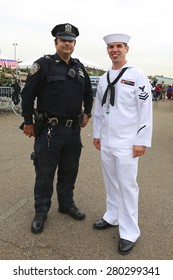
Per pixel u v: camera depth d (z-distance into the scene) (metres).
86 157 5.98
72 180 3.49
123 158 2.89
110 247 2.99
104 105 3.01
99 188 4.36
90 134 8.49
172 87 29.80
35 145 3.25
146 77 2.80
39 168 3.24
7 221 3.40
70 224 3.39
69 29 2.98
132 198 2.97
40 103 3.14
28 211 3.65
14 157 5.80
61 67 3.06
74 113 3.19
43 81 3.05
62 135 3.18
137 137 2.84
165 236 3.19
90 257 2.83
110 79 2.93
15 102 11.02
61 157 3.37
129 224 3.01
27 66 14.52
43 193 3.27
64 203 3.54
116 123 2.89
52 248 2.94
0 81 11.72
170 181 4.79
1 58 13.77
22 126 3.27
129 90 2.80
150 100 2.80
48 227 3.31
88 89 3.36
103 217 3.34
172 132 9.47
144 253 2.91
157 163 5.77
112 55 2.85
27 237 3.10
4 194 4.09
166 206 3.88
